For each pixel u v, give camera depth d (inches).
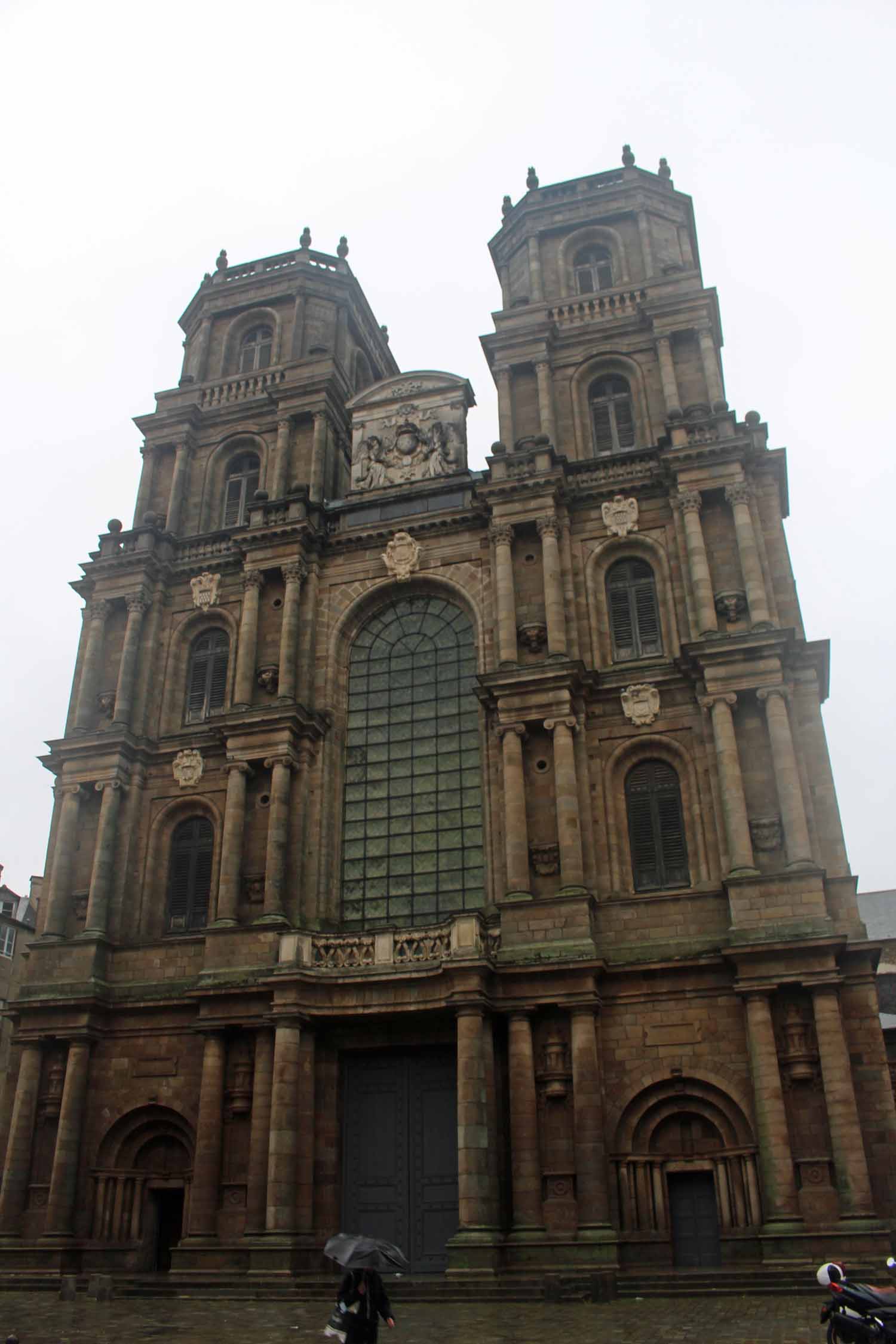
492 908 1390.3
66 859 1536.7
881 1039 1186.0
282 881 1440.7
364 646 1649.9
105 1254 1338.6
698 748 1400.1
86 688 1654.8
